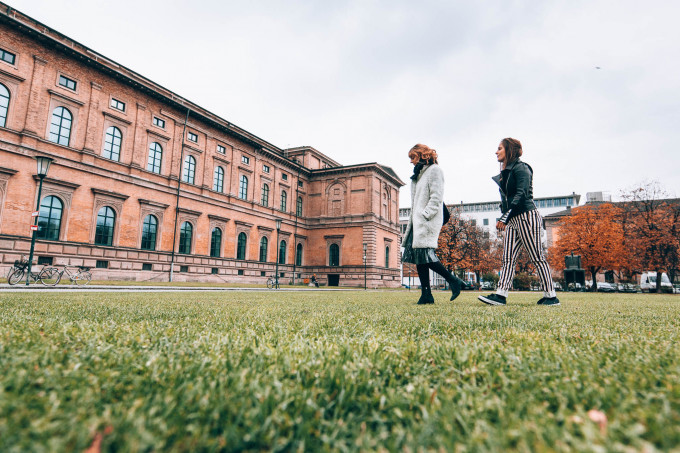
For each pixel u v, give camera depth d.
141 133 25.75
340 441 0.80
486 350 1.69
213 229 31.16
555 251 40.78
